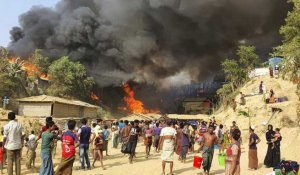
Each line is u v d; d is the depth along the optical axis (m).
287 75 39.12
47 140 9.30
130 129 15.59
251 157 13.52
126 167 14.35
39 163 16.22
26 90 65.38
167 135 12.07
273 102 33.16
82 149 13.70
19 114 42.88
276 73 42.22
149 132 17.70
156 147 20.72
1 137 13.64
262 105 33.59
